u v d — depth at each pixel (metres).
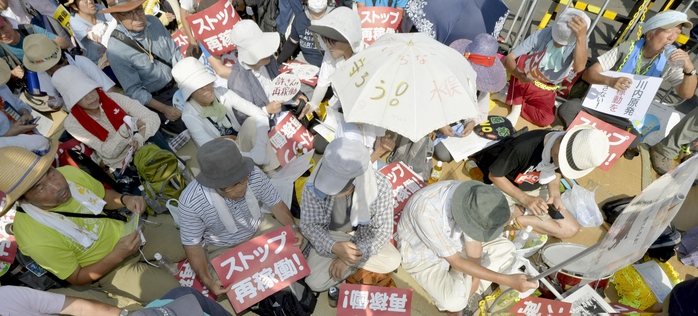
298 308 3.16
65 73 3.41
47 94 4.64
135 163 3.71
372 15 5.12
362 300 3.13
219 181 2.63
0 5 4.98
